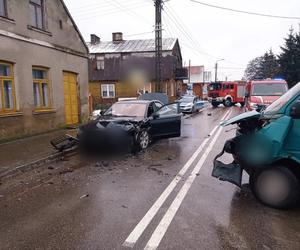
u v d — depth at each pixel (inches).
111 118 386.0
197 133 540.1
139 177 258.7
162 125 422.0
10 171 270.7
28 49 466.6
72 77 615.5
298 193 185.3
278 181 187.3
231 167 212.1
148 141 394.6
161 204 196.2
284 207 187.3
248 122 213.2
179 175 263.1
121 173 272.1
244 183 239.0
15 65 439.2
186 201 201.0
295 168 193.6
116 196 212.7
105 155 350.6
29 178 262.2
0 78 415.8
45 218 177.6
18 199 210.2
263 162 191.6
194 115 942.4
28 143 405.7
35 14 492.1
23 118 456.1
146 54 1521.9
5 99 428.1
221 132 550.3
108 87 1550.2
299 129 185.8
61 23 559.5
